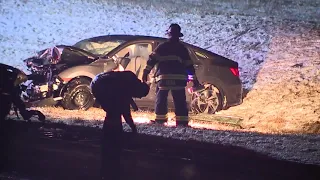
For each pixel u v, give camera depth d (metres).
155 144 26.30
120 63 37.84
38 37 63.31
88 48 41.56
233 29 73.12
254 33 71.44
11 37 61.69
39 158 26.19
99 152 25.25
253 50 63.91
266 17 80.94
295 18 81.44
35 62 37.62
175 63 32.22
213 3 86.19
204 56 40.22
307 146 28.00
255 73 55.19
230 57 61.16
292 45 66.25
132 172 24.34
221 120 37.34
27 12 71.75
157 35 68.94
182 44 32.66
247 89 49.94
